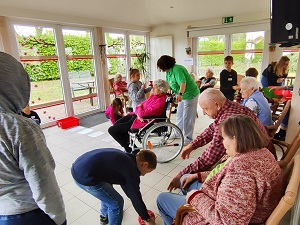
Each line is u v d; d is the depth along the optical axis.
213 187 1.05
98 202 1.98
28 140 0.74
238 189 0.81
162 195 1.39
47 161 0.81
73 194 2.11
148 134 2.52
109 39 5.50
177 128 2.64
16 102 0.76
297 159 1.01
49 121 4.41
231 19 5.37
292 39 1.19
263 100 2.02
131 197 1.33
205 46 6.08
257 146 0.90
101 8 4.59
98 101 5.46
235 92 3.81
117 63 5.86
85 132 3.94
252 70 3.19
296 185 0.81
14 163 0.74
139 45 6.55
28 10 3.69
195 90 3.03
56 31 4.30
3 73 0.69
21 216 0.82
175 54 6.57
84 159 1.30
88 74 5.16
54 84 4.48
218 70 6.02
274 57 5.04
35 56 4.08
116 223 1.44
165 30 6.45
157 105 2.53
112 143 3.39
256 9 4.89
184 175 1.58
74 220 1.77
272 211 0.86
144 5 5.15
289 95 2.87
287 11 1.19
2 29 3.49
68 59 4.64
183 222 1.10
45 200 0.81
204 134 1.76
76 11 4.34
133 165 1.31
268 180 0.82
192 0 4.84
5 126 0.70
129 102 4.76
